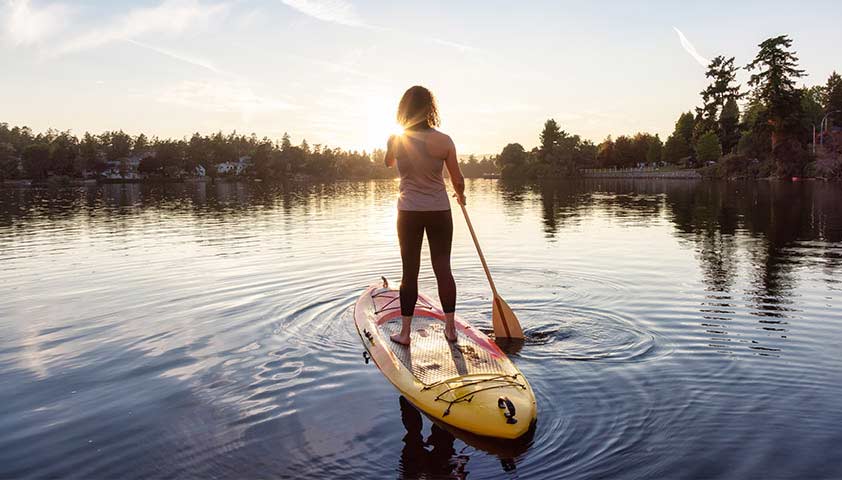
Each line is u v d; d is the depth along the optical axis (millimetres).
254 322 5066
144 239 11875
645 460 2646
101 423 3145
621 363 3926
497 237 11625
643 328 4770
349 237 11797
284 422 3109
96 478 2580
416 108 3920
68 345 4555
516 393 3258
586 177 97562
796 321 4926
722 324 4863
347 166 147000
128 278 7348
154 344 4516
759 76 57000
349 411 3238
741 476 2492
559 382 3602
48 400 3479
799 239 10719
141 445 2887
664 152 98375
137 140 168375
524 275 7227
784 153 55188
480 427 2939
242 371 3877
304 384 3631
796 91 55188
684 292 6121
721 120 79000
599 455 2705
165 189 55188
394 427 3037
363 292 5902
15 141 156875
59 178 109500
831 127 85375
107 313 5539
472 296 6059
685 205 21875
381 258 8680
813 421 3012
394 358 3850
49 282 7219
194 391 3557
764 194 28906
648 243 10398
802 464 2582
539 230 13031
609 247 9883
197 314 5402
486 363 3719
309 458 2719
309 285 6613
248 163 145625
